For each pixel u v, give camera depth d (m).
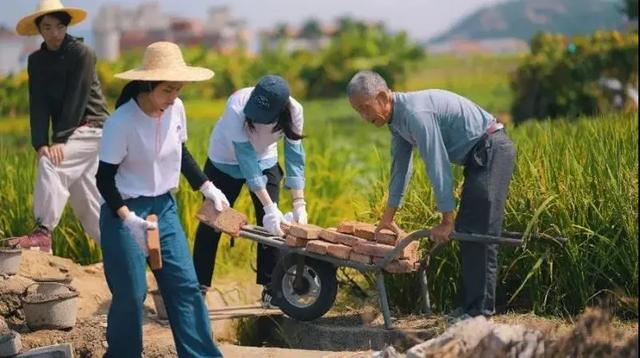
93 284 8.58
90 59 8.63
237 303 8.83
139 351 6.43
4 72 35.06
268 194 7.73
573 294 7.49
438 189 6.74
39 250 8.73
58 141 8.59
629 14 27.62
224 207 6.88
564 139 8.71
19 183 9.89
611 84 21.48
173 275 6.44
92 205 8.85
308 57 38.72
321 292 7.46
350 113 30.64
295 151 7.73
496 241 6.77
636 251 7.27
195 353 6.45
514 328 5.80
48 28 8.44
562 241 7.30
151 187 6.38
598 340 5.55
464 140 6.88
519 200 7.66
